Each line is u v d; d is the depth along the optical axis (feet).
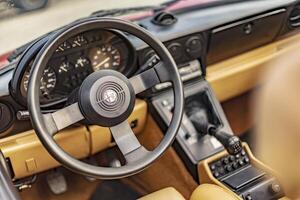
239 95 6.32
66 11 5.24
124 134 4.03
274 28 5.75
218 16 5.31
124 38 4.67
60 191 5.87
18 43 4.79
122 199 6.19
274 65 5.59
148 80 4.20
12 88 4.32
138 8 5.46
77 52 4.59
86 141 4.86
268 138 4.89
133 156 4.02
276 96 4.94
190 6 5.52
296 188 4.57
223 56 5.69
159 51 4.21
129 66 4.86
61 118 3.87
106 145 5.08
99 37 4.61
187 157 5.02
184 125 5.14
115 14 5.35
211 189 4.32
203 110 5.32
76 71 4.67
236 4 5.49
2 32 4.91
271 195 4.62
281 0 5.58
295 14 5.83
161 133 5.22
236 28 5.39
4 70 4.51
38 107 3.79
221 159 4.99
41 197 5.81
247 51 5.86
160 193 4.19
